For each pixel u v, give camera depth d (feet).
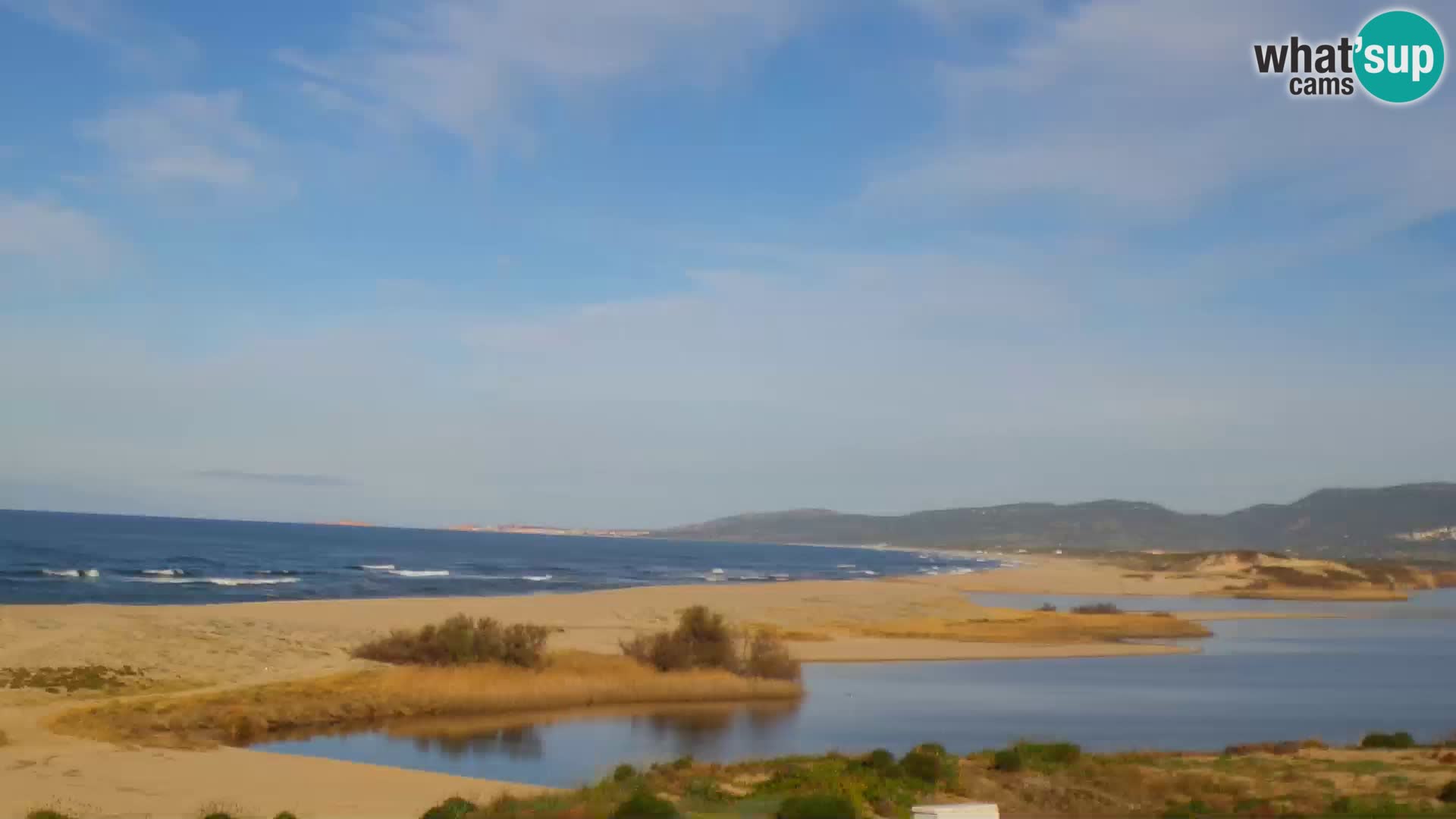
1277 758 92.02
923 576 545.03
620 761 97.40
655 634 166.50
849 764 82.38
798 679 150.92
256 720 103.55
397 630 159.43
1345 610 364.99
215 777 79.25
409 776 83.10
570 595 278.05
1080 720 127.54
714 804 68.74
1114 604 369.71
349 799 73.46
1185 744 113.29
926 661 185.26
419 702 118.83
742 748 106.22
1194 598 431.43
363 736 106.63
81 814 65.16
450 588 317.22
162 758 85.25
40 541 489.26
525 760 97.86
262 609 190.60
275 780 79.20
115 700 106.52
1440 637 257.14
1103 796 77.05
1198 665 189.67
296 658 138.31
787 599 289.33
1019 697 145.89
